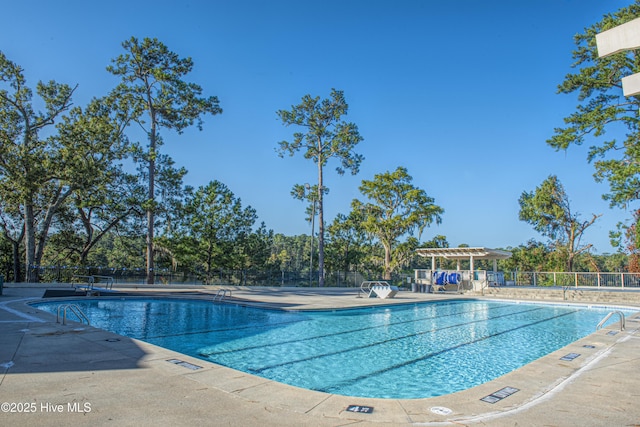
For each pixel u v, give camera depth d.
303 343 10.38
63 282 27.02
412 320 15.19
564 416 4.03
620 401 4.53
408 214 42.72
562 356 7.00
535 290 25.41
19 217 31.14
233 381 5.04
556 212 43.72
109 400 4.21
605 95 26.47
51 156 26.66
